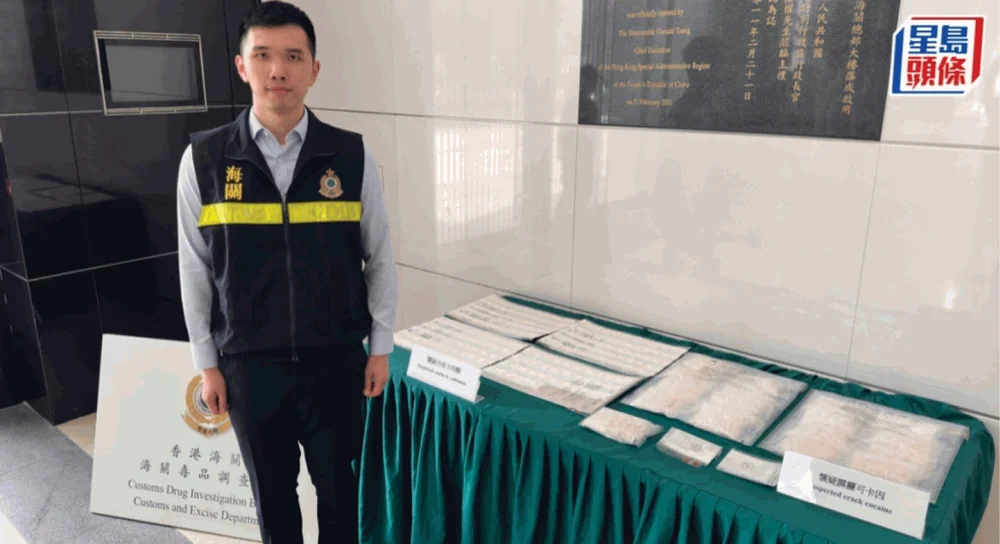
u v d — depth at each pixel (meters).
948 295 1.59
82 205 2.71
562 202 2.21
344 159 1.45
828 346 1.79
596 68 2.02
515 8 2.15
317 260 1.43
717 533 1.29
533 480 1.55
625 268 2.12
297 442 1.65
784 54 1.70
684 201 1.95
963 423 1.57
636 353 1.93
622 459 1.41
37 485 2.42
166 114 2.88
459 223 2.52
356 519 1.76
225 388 1.51
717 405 1.61
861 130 1.63
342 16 2.67
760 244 1.84
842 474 1.24
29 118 2.50
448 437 1.72
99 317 2.87
